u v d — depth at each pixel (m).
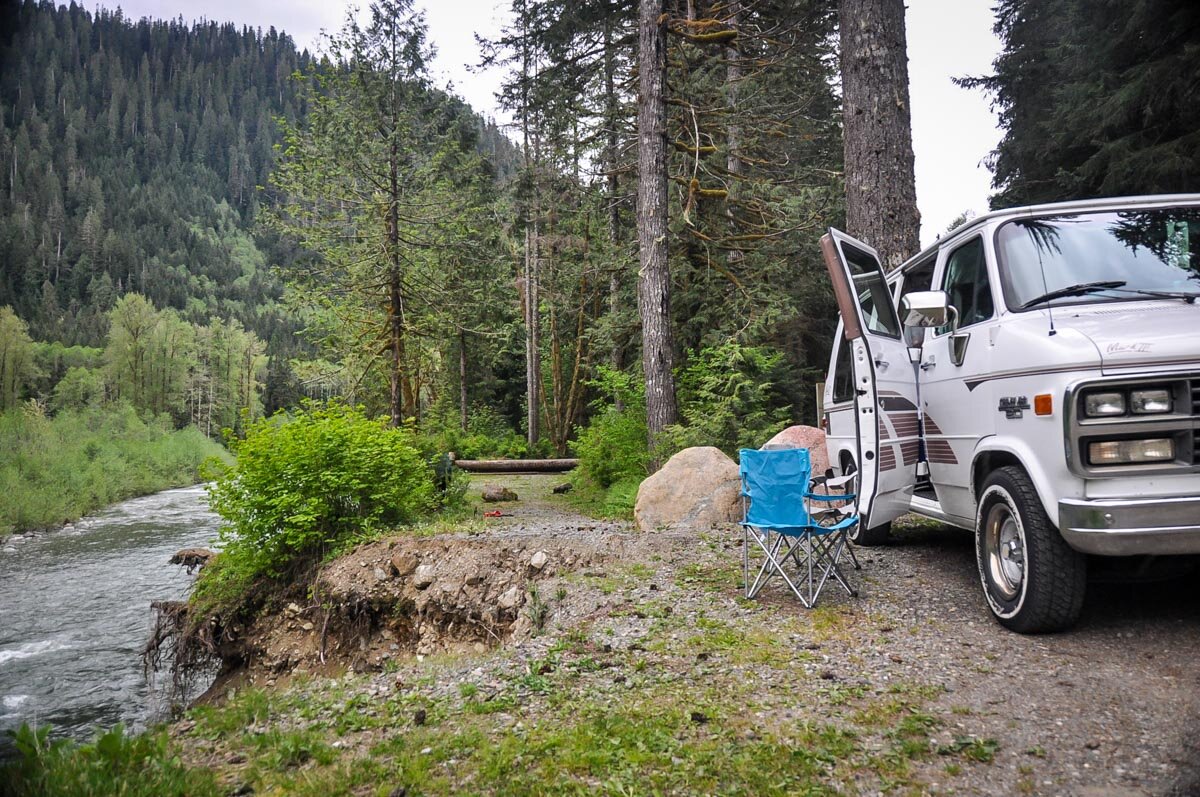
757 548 7.09
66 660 9.68
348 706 3.86
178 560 14.83
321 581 8.77
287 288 20.16
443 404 39.06
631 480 13.18
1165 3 11.70
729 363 11.94
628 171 18.64
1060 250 4.55
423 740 3.29
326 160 18.86
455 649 7.43
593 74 17.53
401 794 2.79
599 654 4.46
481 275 22.38
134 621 11.34
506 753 3.08
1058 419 3.76
